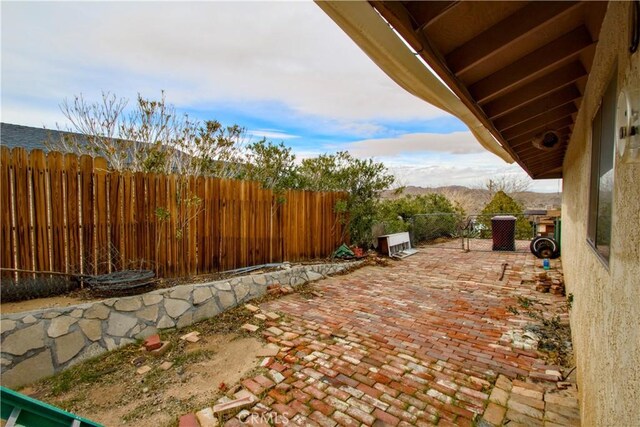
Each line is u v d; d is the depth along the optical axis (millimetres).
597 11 1645
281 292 5805
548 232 9359
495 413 2607
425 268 7988
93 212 4398
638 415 1036
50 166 4055
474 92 2129
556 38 1899
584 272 2680
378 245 9539
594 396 1854
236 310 4996
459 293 5891
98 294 4141
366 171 8867
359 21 1152
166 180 5141
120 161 6418
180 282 5023
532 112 2979
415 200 13352
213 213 5797
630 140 1032
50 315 3484
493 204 14227
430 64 1582
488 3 1413
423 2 1309
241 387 3006
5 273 3779
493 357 3502
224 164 7875
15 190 3828
